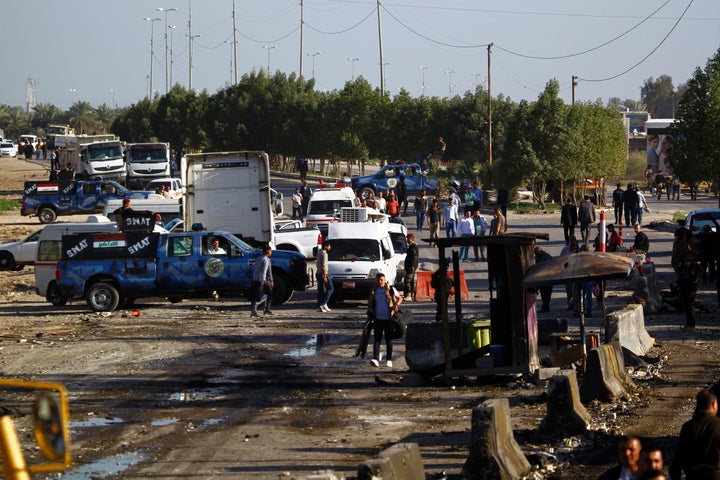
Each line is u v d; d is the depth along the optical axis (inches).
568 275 1488.7
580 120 5723.4
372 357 1911.9
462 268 3449.8
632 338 1841.8
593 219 3686.0
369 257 2775.6
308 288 3196.4
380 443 1202.0
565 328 1834.4
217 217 3110.2
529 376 1601.9
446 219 4133.9
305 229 3550.7
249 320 2472.9
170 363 1854.1
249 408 1439.5
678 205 6146.7
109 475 1049.5
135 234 2709.2
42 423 468.1
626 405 1384.1
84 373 1747.0
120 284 2691.9
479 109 7755.9
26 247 3708.2
